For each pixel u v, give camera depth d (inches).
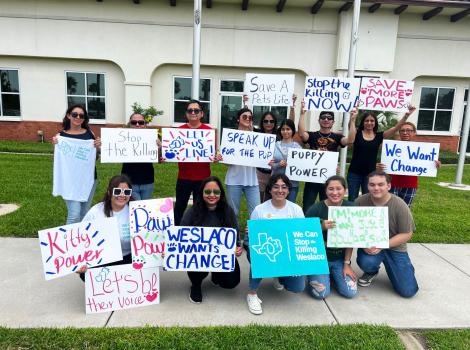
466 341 111.1
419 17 526.3
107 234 123.3
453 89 567.8
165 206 129.5
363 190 192.2
